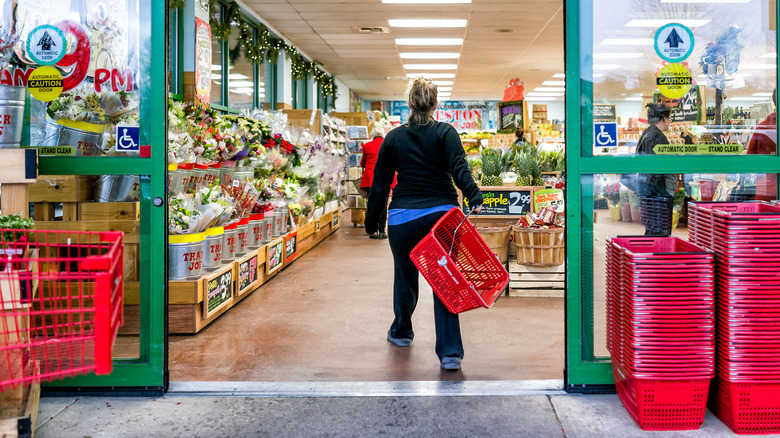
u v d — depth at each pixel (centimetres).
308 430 243
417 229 318
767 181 289
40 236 324
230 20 864
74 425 248
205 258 422
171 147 412
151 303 282
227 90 948
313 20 1088
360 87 2098
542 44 1314
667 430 241
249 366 325
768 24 283
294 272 618
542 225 498
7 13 282
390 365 327
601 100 282
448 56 1475
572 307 281
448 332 314
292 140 760
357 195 1057
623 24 281
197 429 244
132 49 284
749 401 234
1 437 214
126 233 313
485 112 2567
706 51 282
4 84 277
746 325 233
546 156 699
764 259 231
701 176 286
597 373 280
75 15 284
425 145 317
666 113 283
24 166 262
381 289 532
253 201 507
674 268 234
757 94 285
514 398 275
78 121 283
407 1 959
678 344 236
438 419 252
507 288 507
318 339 379
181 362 332
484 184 580
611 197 283
